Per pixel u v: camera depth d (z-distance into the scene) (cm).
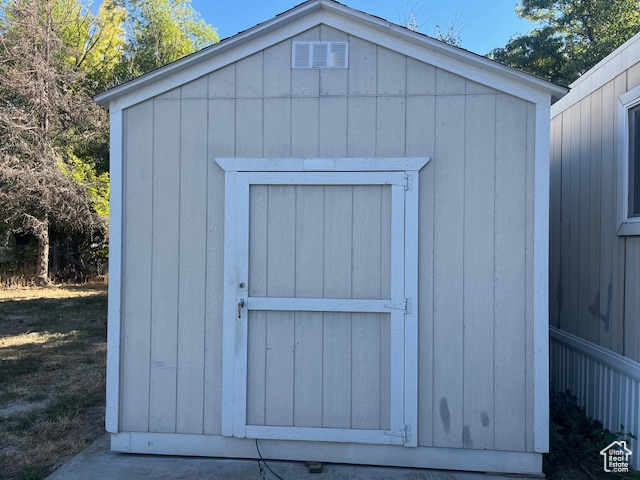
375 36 326
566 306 454
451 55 317
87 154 1526
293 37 333
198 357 337
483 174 318
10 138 1253
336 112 329
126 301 342
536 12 1839
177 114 338
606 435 342
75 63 1636
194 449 337
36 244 1533
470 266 319
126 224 341
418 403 321
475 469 317
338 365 327
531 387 314
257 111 334
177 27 1922
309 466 319
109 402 341
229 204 332
